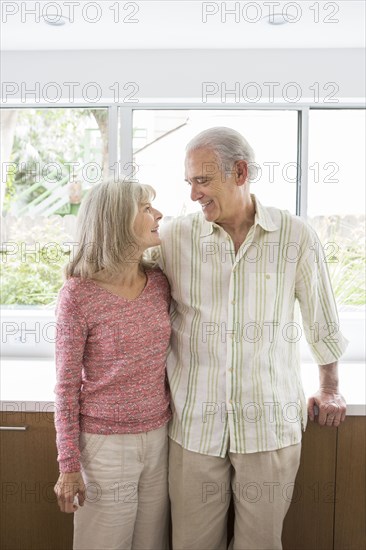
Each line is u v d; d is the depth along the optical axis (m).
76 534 1.58
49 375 2.07
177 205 2.33
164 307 1.56
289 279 1.56
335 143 2.32
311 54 2.19
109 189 1.48
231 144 1.49
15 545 1.85
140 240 1.49
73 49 2.21
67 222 2.40
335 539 1.79
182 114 2.30
